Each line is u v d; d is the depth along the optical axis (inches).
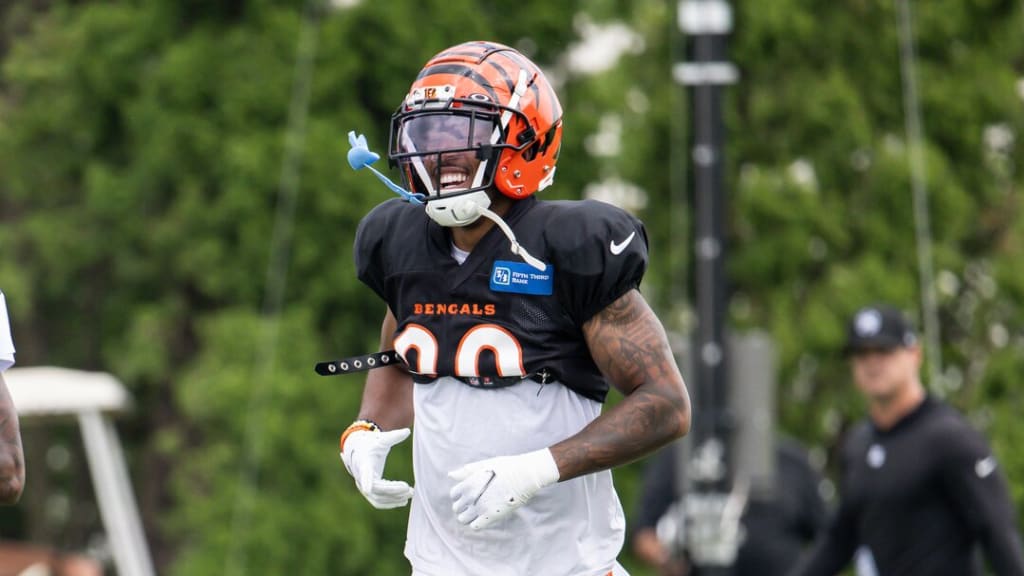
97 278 2768.2
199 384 2421.3
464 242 527.5
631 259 514.3
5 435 564.1
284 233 2455.7
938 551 935.0
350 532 2438.5
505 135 510.3
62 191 2736.2
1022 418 2544.3
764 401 1270.9
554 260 516.1
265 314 2506.2
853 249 2586.1
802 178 2605.8
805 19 2532.0
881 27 2566.4
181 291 2657.5
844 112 2534.5
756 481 1252.5
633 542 1314.0
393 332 574.2
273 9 2549.2
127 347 2674.7
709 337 1295.5
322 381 2455.7
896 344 941.8
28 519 2970.0
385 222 546.0
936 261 2556.6
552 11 2578.7
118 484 1601.9
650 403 508.1
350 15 2492.6
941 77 2593.5
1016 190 2623.0
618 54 2699.3
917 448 935.7
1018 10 2596.0
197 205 2517.2
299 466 2427.4
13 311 2655.0
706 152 1341.0
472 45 526.0
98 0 2642.7
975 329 2615.7
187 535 2620.6
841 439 2586.1
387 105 2522.1
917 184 1740.9
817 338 2518.5
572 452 500.4
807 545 1279.5
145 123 2541.8
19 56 2623.0
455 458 531.8
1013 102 2615.7
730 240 2588.6
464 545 539.2
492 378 524.7
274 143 2492.6
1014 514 924.0
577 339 526.0
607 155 2711.6
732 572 1248.2
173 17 2588.6
